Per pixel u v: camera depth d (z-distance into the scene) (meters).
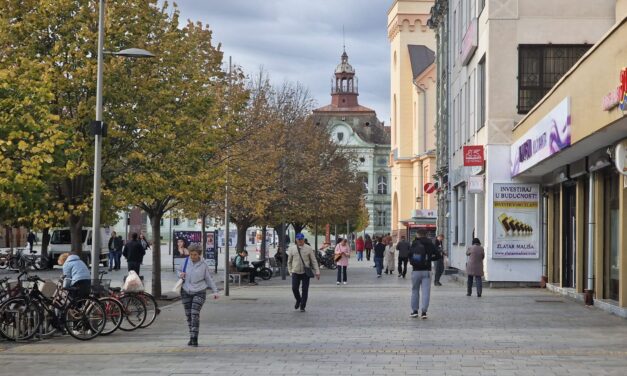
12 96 21.91
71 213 26.47
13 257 52.94
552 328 21.59
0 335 19.19
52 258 57.56
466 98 46.91
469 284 32.81
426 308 24.22
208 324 22.97
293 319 24.25
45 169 21.98
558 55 37.31
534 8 37.31
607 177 26.75
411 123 104.25
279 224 55.03
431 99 96.44
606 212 26.98
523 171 33.84
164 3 29.56
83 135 27.19
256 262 48.47
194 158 29.06
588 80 22.14
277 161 47.03
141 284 21.91
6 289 20.42
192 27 35.94
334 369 15.05
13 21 26.92
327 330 21.41
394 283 43.31
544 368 15.03
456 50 51.91
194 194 28.59
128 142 27.72
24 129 21.64
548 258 36.34
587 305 27.75
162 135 27.64
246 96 35.09
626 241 23.66
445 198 57.66
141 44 27.88
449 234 55.56
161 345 18.56
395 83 107.12
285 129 51.84
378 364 15.61
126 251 32.41
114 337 20.09
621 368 15.01
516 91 37.41
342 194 61.84
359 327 22.06
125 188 27.45
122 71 27.30
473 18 41.59
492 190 37.38
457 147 51.38
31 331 19.31
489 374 14.39
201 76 30.08
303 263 26.83
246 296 33.81
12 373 14.80
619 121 19.50
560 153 26.48
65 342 19.17
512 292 34.66
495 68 37.44
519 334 20.34
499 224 37.28
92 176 27.05
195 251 18.53
